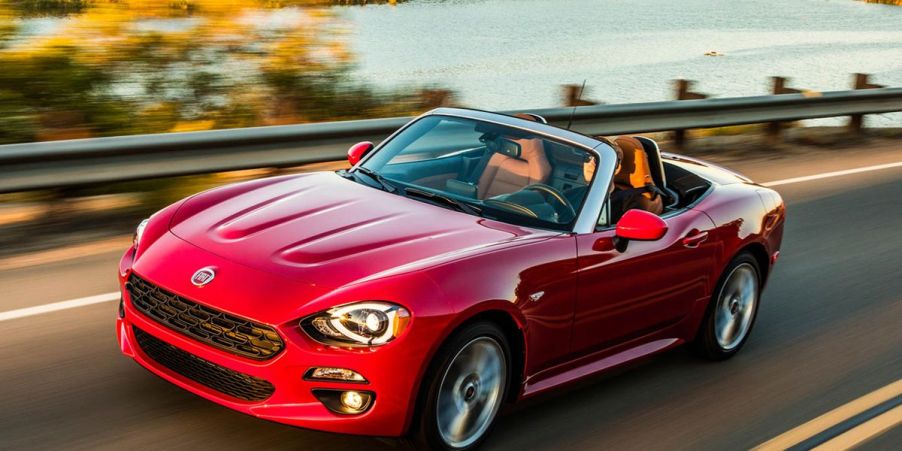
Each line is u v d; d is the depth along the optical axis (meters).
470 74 19.03
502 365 4.26
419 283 3.86
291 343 3.72
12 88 9.73
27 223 7.55
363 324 3.74
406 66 19.19
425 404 3.90
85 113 10.12
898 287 7.66
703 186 5.98
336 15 11.77
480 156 5.21
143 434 4.18
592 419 4.84
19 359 4.88
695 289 5.43
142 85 10.65
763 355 6.05
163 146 7.70
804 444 4.81
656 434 4.76
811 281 7.63
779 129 14.41
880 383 5.71
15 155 7.01
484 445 4.40
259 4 11.25
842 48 36.56
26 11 10.03
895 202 10.68
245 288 3.88
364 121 9.09
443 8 38.34
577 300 4.58
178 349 3.99
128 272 4.29
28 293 5.91
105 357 4.96
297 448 4.15
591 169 5.09
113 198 8.42
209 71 11.06
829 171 12.11
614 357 5.14
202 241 4.28
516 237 4.52
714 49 33.16
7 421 4.21
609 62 25.52
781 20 53.03
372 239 4.26
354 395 3.79
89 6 10.27
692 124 12.56
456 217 4.70
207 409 4.44
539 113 10.62
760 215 5.93
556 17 41.50
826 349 6.23
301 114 11.72
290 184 5.09
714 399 5.29
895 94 15.34
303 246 4.17
